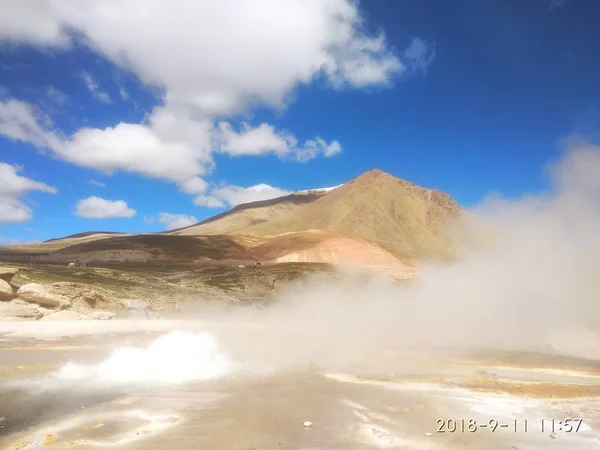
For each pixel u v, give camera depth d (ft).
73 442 31.45
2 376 49.73
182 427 34.81
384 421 36.70
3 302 96.17
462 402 42.42
